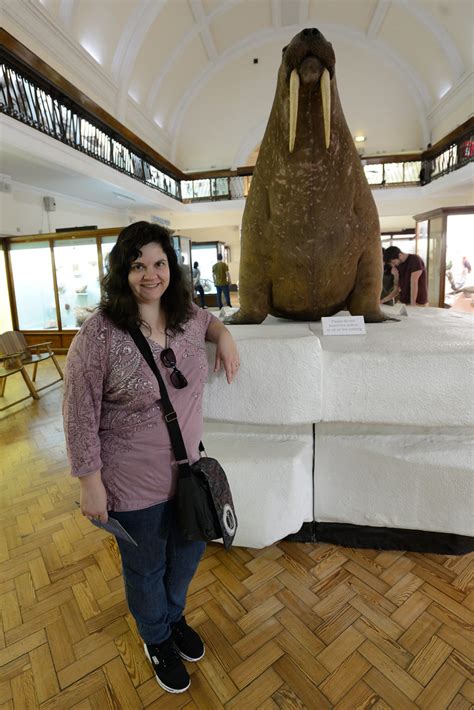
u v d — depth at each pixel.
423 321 2.41
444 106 11.59
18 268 7.36
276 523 1.71
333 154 1.75
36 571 1.78
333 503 1.80
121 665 1.31
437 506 1.68
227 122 13.84
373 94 12.81
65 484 2.59
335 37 12.16
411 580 1.62
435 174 11.27
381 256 2.24
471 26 9.45
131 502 1.12
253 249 2.19
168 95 12.76
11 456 3.07
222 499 1.17
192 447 1.20
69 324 7.39
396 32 11.33
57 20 7.58
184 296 1.20
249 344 1.63
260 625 1.43
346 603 1.52
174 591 1.30
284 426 1.84
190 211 13.34
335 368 1.61
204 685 1.23
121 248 1.08
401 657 1.29
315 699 1.17
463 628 1.39
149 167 11.09
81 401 1.02
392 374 1.58
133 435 1.10
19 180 7.38
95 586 1.67
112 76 9.72
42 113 6.16
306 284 2.17
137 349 1.07
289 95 1.59
